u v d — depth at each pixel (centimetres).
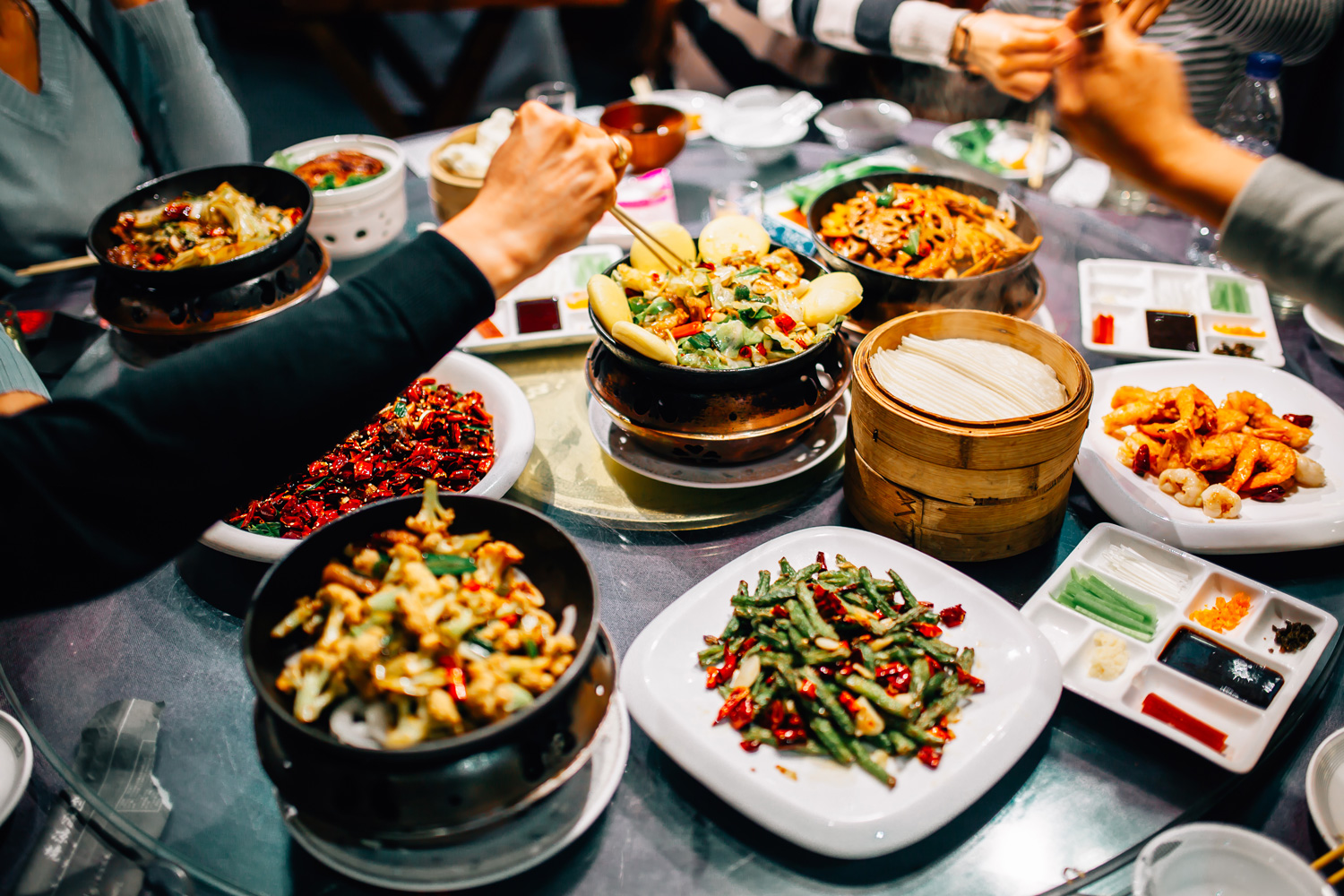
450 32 634
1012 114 350
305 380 104
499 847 108
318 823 99
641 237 172
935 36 251
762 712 120
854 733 114
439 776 94
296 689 102
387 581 110
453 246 113
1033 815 115
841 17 274
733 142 277
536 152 117
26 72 247
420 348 110
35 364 192
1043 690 119
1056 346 154
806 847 105
